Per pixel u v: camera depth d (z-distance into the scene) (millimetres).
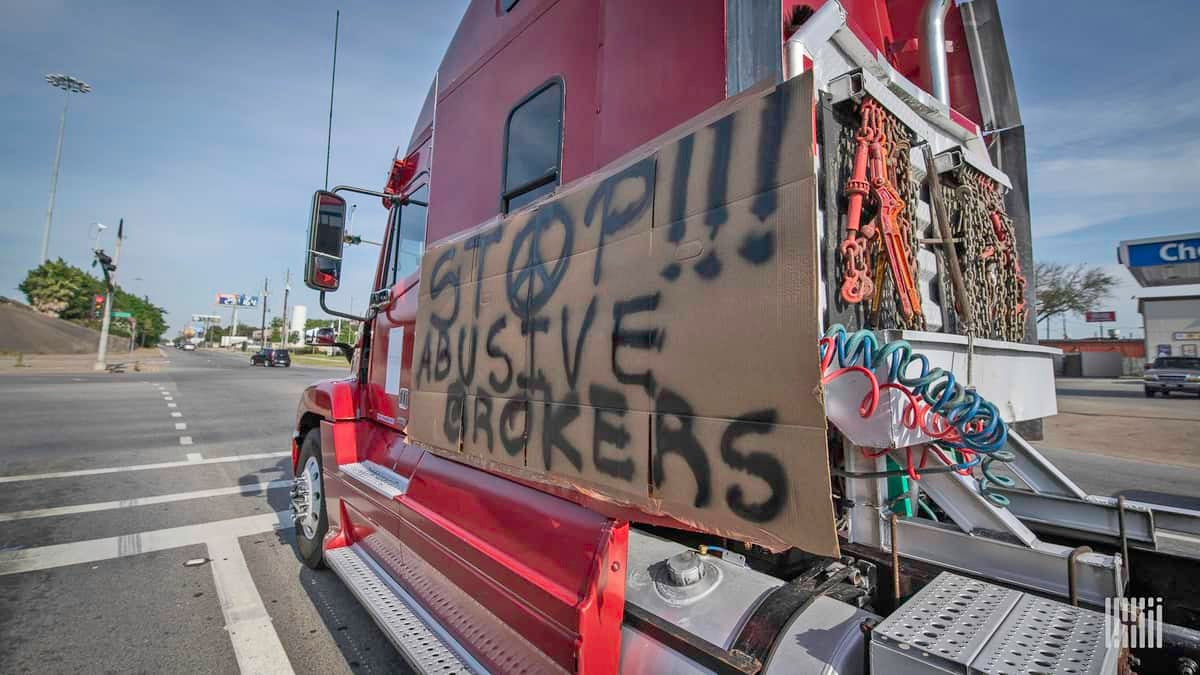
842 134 1633
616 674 1602
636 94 1785
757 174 1221
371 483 3059
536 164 2268
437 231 2998
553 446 1754
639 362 1465
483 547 2061
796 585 1565
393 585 2676
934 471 1534
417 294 3076
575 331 1699
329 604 3564
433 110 3439
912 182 1837
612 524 1624
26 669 2857
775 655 1307
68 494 6043
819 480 1040
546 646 1677
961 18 2840
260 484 6520
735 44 1517
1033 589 1490
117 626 3293
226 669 2871
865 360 1392
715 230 1300
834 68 1695
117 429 10039
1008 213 2684
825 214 1529
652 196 1489
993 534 1591
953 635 1146
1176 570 1806
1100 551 1975
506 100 2506
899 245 1611
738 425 1203
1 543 4598
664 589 1627
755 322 1184
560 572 1705
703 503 1272
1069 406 16734
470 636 2062
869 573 1697
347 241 4109
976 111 2816
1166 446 9406
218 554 4402
